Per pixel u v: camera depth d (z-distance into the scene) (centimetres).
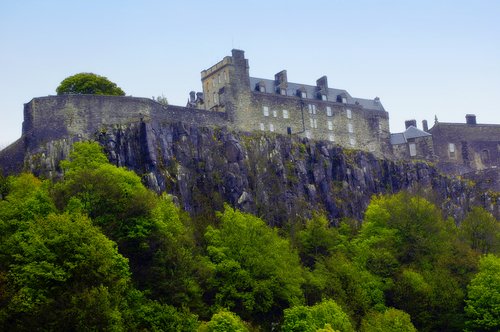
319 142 16300
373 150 18388
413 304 11688
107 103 13662
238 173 14275
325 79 18475
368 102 19688
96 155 12338
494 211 17362
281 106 16925
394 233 13162
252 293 10538
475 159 19838
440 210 15712
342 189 15900
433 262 12762
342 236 13575
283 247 11688
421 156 19138
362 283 11738
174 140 14150
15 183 11331
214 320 9138
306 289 11212
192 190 13725
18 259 8500
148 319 9075
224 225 11619
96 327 8006
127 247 10106
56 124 13100
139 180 11588
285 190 14762
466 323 11431
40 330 7894
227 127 15650
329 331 9006
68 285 8388
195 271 10375
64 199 10562
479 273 11950
